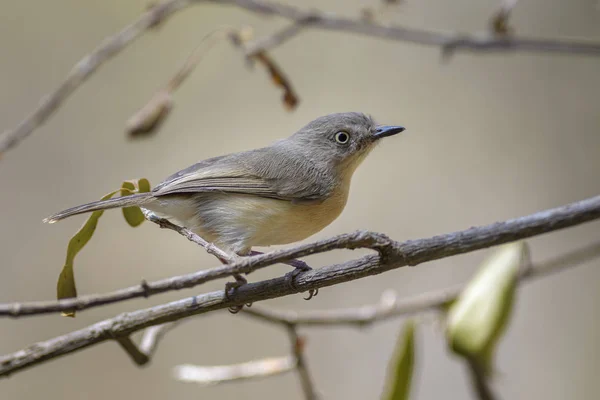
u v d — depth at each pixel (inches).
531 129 524.1
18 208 510.3
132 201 254.2
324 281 206.2
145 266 501.4
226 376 294.2
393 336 463.2
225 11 563.2
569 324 460.1
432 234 502.0
